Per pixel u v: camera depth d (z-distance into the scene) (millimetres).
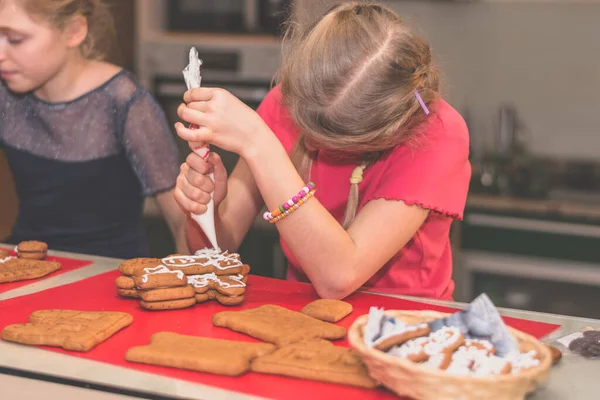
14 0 1707
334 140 1303
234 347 1098
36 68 1760
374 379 993
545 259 3010
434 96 1374
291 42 1410
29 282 1446
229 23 3369
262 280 1491
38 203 1989
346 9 1379
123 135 1929
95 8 1898
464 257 3104
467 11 3453
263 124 1297
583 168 3338
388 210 1369
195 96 1295
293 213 1294
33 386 1038
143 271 1330
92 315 1217
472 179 3248
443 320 1035
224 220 1634
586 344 1135
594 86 3357
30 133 1951
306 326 1189
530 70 3424
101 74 1941
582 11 3326
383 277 1573
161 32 3475
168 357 1052
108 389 999
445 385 890
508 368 932
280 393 984
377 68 1279
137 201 2053
